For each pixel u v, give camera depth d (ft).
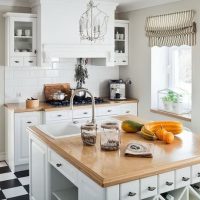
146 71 17.98
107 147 8.34
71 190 10.03
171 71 17.83
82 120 16.78
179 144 8.93
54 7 16.16
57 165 8.83
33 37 16.33
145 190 7.01
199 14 14.37
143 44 18.02
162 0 16.20
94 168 7.02
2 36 16.75
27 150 15.80
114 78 20.10
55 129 11.51
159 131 9.25
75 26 16.76
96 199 6.85
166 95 17.54
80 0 16.56
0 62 16.85
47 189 9.92
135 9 18.31
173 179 7.43
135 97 19.04
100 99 18.12
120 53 19.03
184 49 17.01
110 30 17.79
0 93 17.06
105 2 17.26
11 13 15.60
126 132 10.37
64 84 18.43
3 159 17.46
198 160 7.72
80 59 18.78
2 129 17.28
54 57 16.33
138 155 7.82
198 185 8.45
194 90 14.82
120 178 6.57
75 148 8.58
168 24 16.02
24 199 12.62
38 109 15.76
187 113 16.48
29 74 17.58
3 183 14.24
